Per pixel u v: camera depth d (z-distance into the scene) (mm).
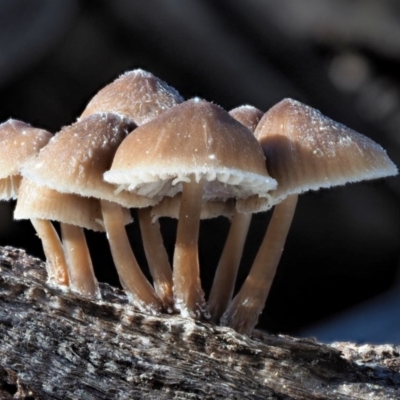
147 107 282
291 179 269
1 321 271
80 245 282
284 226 280
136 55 459
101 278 464
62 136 271
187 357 272
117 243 278
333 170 269
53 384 269
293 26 463
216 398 269
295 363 275
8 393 270
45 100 459
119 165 264
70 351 270
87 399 268
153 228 283
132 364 270
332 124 273
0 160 279
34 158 272
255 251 456
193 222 275
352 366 279
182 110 266
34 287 273
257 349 273
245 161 263
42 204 275
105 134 271
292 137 271
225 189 278
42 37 435
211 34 452
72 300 273
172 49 455
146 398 269
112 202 276
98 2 434
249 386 271
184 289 277
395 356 290
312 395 273
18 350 270
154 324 273
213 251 458
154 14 440
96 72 458
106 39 448
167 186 277
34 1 432
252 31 459
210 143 262
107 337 271
